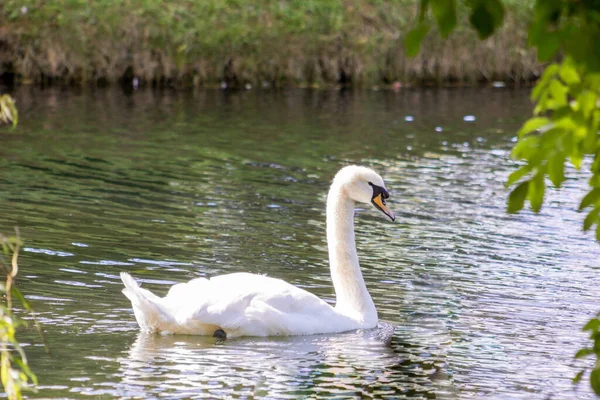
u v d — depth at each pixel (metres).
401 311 11.82
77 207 16.58
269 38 36.28
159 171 20.41
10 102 6.36
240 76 35.84
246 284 10.48
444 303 12.20
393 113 30.75
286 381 8.97
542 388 9.23
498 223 17.02
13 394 5.61
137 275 12.62
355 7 38.25
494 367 9.79
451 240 15.73
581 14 3.95
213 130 26.06
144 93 32.88
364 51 36.94
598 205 4.66
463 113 31.27
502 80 39.22
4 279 11.75
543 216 17.59
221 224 15.97
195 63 35.31
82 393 8.33
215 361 9.42
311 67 36.69
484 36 4.00
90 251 13.67
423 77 38.22
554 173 4.26
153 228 15.38
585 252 15.18
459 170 22.20
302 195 18.80
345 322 10.83
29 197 17.16
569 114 4.25
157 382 8.72
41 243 13.93
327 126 27.72
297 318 10.43
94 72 34.31
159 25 34.97
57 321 10.45
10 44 33.75
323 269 13.58
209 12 36.44
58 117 26.66
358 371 9.43
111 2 34.97
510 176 4.46
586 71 4.21
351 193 11.38
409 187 20.09
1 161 20.42
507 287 13.09
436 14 3.98
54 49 33.75
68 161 20.84
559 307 12.18
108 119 26.88
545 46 3.99
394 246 15.21
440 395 8.85
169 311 10.12
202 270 13.09
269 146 24.20
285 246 14.73
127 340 9.94
